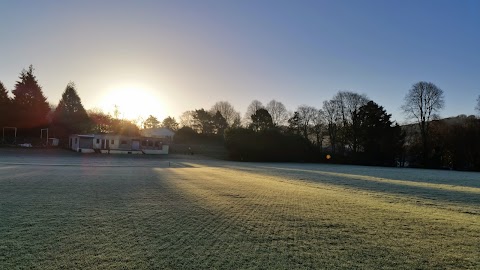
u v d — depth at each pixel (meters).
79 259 6.33
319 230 9.13
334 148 86.88
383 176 37.09
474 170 70.31
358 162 79.62
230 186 19.83
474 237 8.88
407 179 33.47
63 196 13.97
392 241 8.23
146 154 69.75
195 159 67.31
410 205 14.88
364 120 81.75
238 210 11.77
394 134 79.94
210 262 6.34
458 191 22.73
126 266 6.02
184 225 9.24
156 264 6.16
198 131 119.31
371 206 13.73
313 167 54.50
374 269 6.25
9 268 5.81
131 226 8.99
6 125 69.56
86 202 12.65
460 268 6.46
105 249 6.95
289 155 78.38
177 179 23.30
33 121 72.19
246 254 6.88
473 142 69.94
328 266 6.33
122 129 90.31
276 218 10.56
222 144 101.56
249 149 75.25
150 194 15.24
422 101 74.88
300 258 6.73
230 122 125.50
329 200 15.08
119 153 68.06
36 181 19.20
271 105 108.12
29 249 6.85
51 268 5.85
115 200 13.27
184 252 6.89
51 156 53.94
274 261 6.50
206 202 13.37
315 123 92.19
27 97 73.25
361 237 8.52
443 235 9.02
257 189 18.72
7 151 56.91
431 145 75.06
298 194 17.03
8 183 17.89
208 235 8.26
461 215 12.67
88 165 37.41
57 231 8.31
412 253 7.30
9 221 9.27
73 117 79.75
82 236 7.89
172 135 106.62
